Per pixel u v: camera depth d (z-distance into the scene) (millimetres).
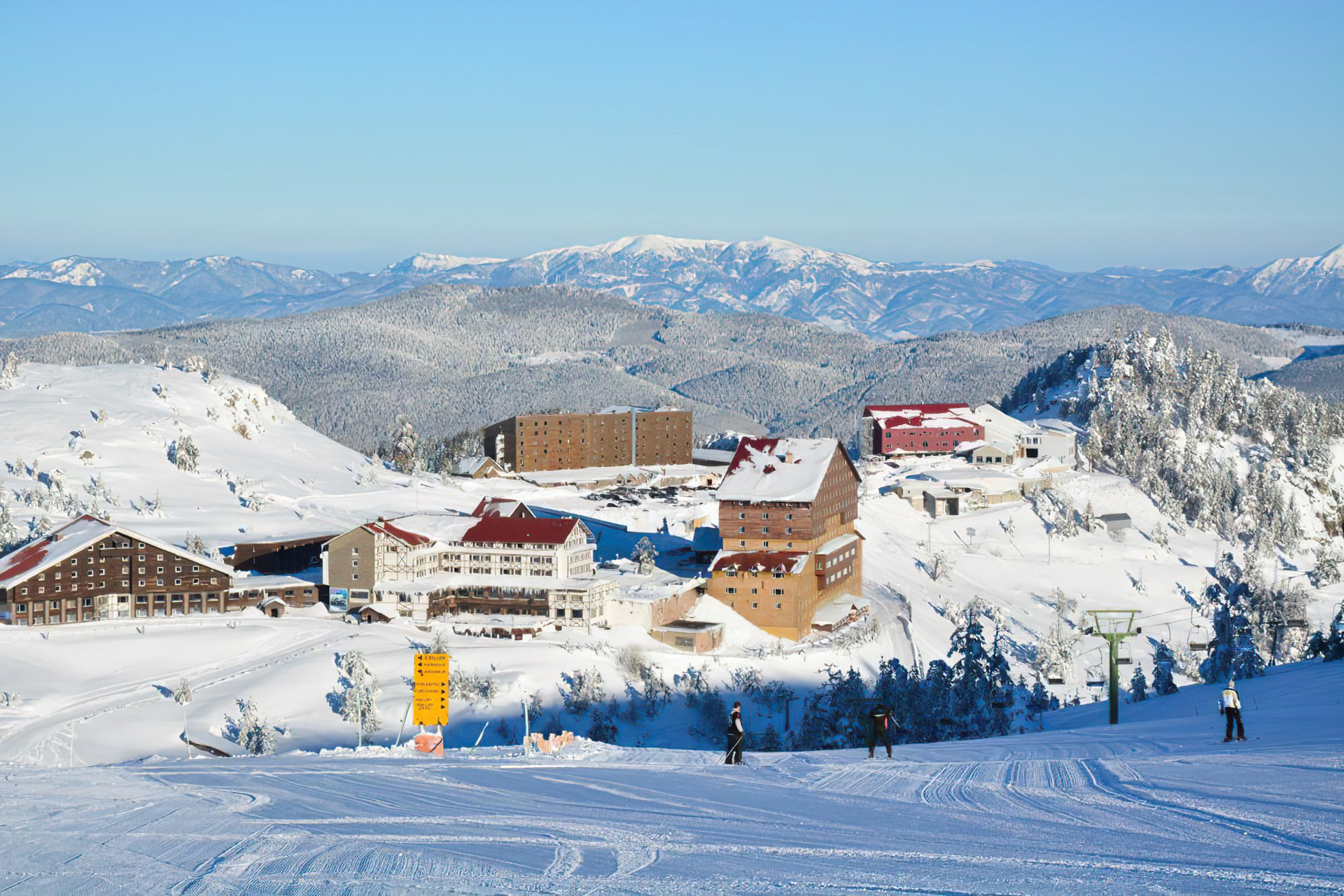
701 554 187250
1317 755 32875
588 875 21578
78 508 186000
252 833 25766
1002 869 21266
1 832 26516
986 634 176625
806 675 141250
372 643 132250
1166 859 21531
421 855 23297
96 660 122625
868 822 26766
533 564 153125
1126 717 76375
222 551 166500
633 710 119688
